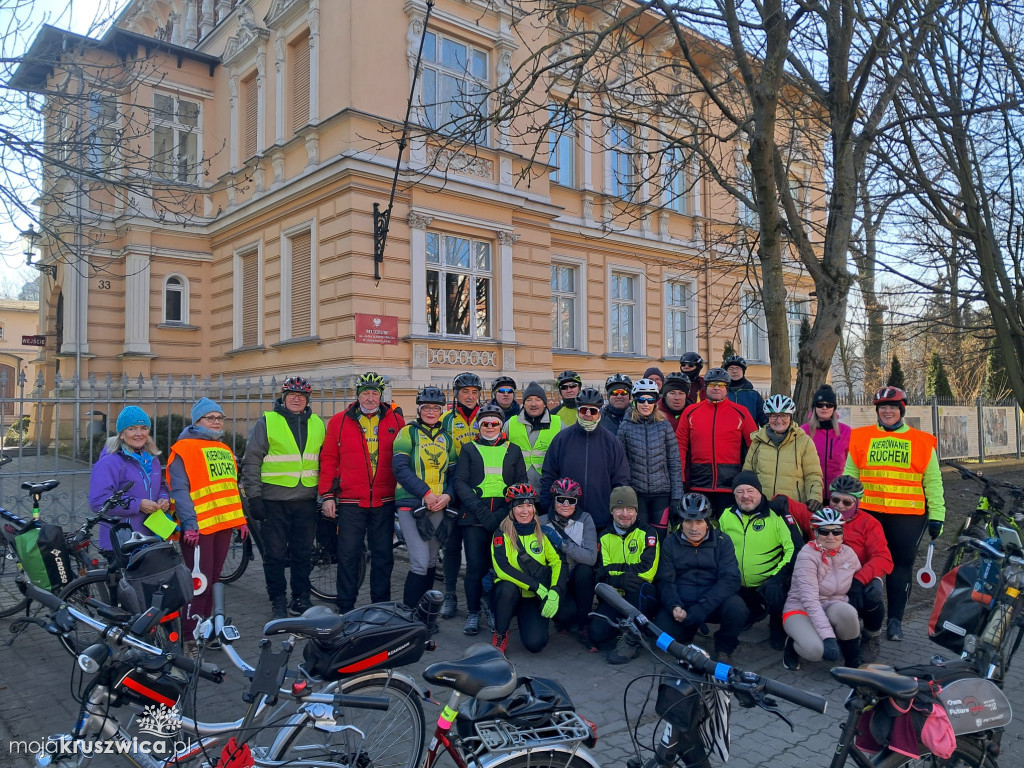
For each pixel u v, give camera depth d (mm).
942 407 17875
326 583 7035
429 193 13156
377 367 12438
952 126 7633
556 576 5238
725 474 6230
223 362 16562
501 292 14328
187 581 3826
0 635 5512
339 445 5930
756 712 4285
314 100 13195
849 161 7277
